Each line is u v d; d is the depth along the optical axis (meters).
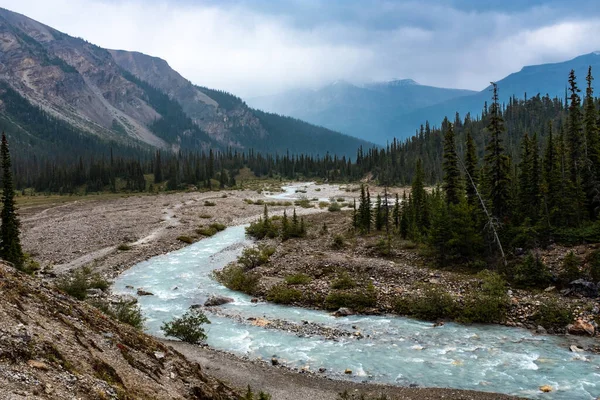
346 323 29.05
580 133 45.81
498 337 25.95
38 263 45.19
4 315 11.54
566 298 29.84
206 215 84.81
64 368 10.59
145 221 76.94
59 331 12.70
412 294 32.38
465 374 20.98
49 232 64.75
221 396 16.09
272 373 21.19
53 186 151.00
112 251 52.59
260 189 152.75
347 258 43.00
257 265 44.94
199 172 171.50
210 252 54.38
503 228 40.12
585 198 41.19
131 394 11.52
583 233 36.94
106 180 156.75
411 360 22.84
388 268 38.84
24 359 9.94
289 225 60.84
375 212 65.62
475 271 37.62
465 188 48.53
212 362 22.12
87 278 38.91
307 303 33.38
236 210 94.25
